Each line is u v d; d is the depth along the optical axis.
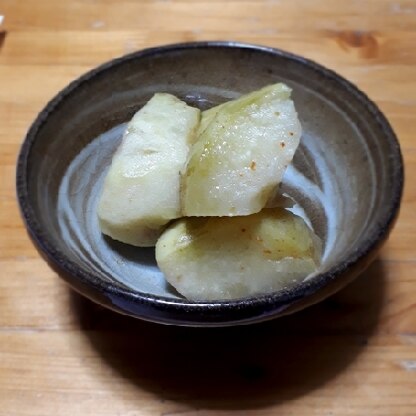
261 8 0.34
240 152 0.20
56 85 0.30
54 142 0.23
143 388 0.21
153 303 0.18
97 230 0.23
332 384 0.21
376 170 0.22
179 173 0.22
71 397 0.20
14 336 0.22
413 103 0.30
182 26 0.33
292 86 0.25
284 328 0.22
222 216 0.21
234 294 0.20
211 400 0.20
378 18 0.34
